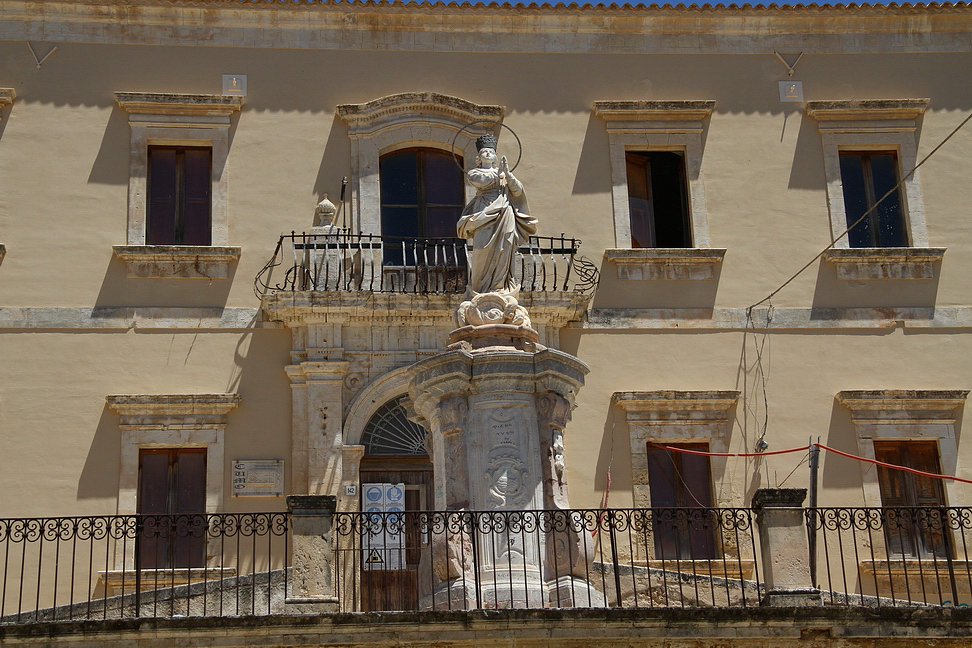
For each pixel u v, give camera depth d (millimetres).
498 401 15648
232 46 23250
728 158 23469
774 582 15016
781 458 21812
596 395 21953
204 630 14016
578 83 23688
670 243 23328
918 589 21172
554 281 21781
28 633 13891
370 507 21266
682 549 21391
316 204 22625
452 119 23203
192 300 21859
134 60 23000
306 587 14656
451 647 14180
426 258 21750
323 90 23219
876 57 24219
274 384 21516
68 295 21672
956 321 22812
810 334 22594
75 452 20859
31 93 22594
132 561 20359
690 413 21906
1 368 21156
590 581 15406
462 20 23750
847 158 23844
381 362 21641
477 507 15344
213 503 20828
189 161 22844
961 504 21750
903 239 23484
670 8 23875
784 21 24156
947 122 23938
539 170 23172
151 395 21062
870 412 22094
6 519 15766
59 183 22219
